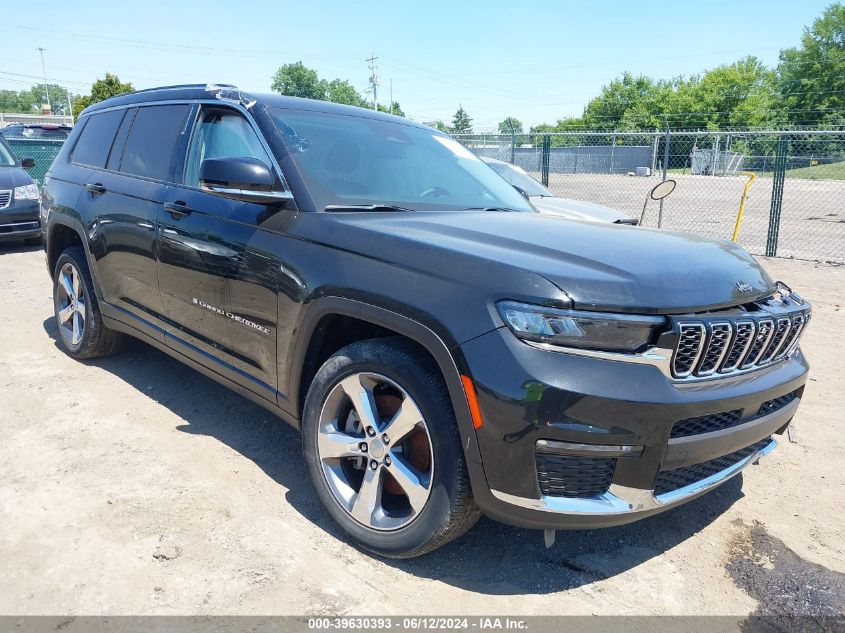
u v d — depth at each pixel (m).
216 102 3.55
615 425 2.11
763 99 66.12
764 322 2.50
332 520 2.80
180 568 2.48
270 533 2.74
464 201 3.49
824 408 4.46
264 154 3.12
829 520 3.10
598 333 2.14
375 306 2.46
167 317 3.66
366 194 3.14
